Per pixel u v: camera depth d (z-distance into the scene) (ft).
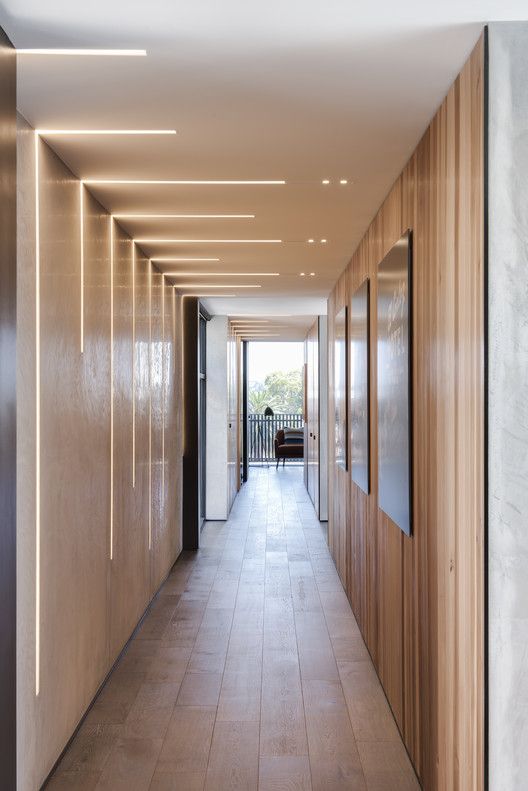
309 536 29.17
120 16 7.02
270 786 10.37
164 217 14.83
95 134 10.08
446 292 8.70
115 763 11.03
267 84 8.55
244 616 18.45
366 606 16.12
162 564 21.66
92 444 12.94
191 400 26.76
